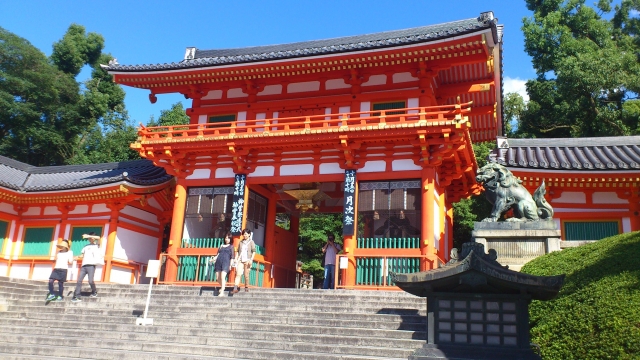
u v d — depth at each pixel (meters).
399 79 21.08
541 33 44.41
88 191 23.97
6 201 25.84
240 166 21.00
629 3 47.59
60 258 17.31
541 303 10.59
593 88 37.84
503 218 19.66
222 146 20.70
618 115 39.12
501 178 15.71
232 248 17.06
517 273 8.91
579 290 10.05
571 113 40.66
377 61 19.98
